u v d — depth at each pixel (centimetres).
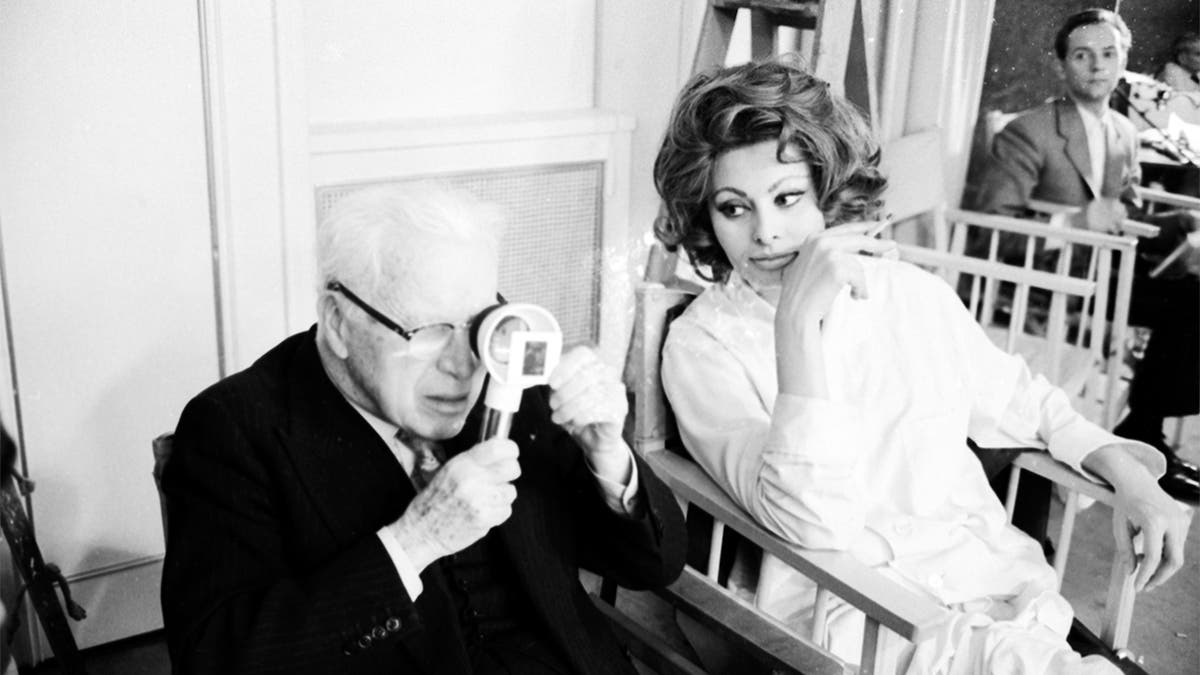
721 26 256
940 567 176
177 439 140
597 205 284
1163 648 238
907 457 181
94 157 204
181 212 215
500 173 266
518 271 277
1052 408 193
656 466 186
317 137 236
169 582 136
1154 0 270
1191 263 277
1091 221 291
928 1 286
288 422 138
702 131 177
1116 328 291
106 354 215
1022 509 202
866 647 154
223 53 210
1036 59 288
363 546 131
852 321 186
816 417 164
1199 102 269
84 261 208
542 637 152
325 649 129
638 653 172
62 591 204
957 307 195
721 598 162
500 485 131
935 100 294
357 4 240
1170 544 177
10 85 194
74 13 196
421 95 254
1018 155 296
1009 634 163
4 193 198
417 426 138
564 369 142
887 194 289
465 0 253
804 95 175
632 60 278
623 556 157
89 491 220
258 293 227
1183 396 281
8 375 205
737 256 184
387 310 131
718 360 182
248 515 136
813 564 159
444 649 139
